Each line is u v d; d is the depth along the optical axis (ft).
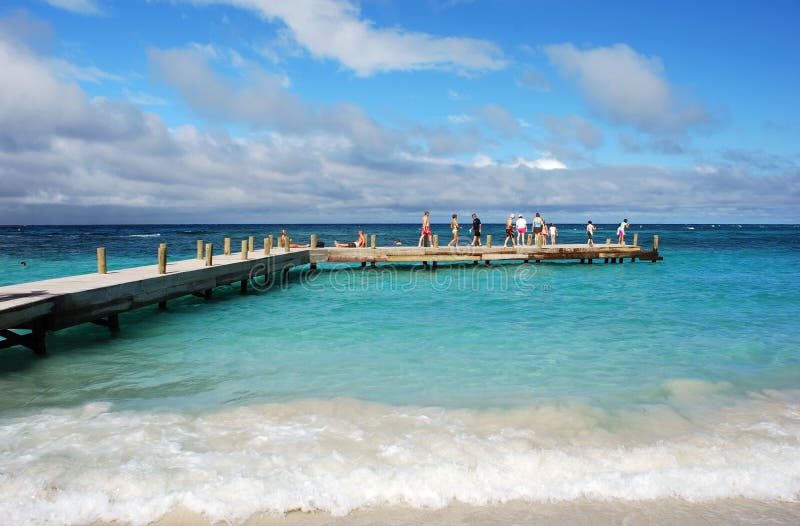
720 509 13.30
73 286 34.78
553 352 31.24
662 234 320.91
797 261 107.34
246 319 42.98
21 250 130.21
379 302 52.54
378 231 349.00
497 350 31.81
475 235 88.94
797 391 23.54
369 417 19.94
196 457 16.07
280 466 15.39
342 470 15.14
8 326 26.50
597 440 17.61
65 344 33.76
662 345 33.06
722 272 84.23
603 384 24.63
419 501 13.57
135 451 16.61
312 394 23.17
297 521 12.67
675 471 14.98
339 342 34.19
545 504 13.52
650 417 19.94
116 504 13.20
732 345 33.01
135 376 26.37
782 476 14.80
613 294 58.39
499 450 16.66
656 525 12.56
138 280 38.27
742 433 18.22
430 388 24.03
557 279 74.64
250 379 25.73
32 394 23.45
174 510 13.02
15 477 14.49
